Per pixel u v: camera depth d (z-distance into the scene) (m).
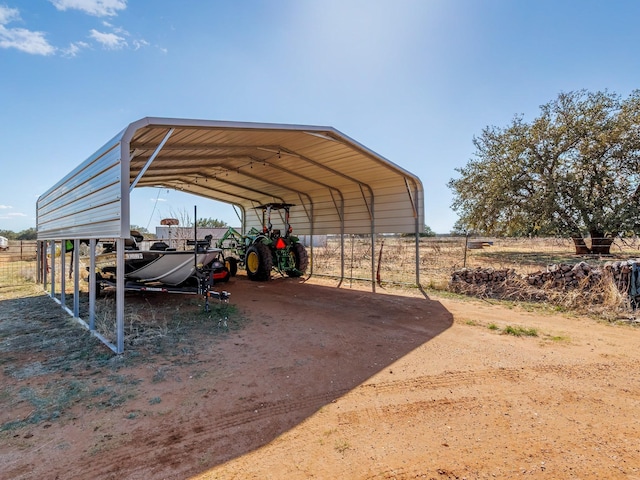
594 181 13.98
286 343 3.85
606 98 14.09
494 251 17.23
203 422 2.25
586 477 1.71
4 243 23.41
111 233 3.48
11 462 1.82
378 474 1.75
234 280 8.99
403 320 4.83
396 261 13.22
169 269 5.76
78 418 2.28
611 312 4.95
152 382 2.83
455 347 3.69
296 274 9.66
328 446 2.00
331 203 9.64
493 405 2.47
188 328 4.40
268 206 9.51
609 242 14.77
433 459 1.87
